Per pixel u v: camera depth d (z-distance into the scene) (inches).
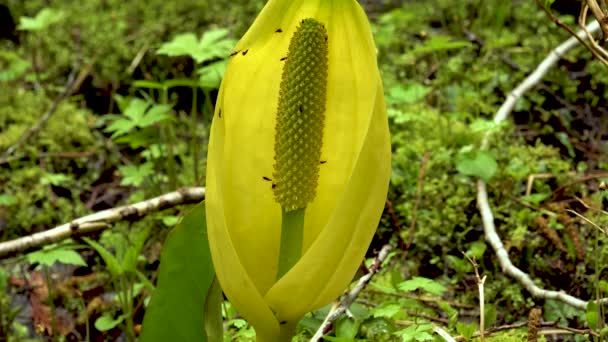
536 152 47.2
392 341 34.9
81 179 52.6
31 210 48.5
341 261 27.4
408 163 46.4
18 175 50.9
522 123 52.1
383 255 35.8
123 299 39.9
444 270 41.0
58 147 54.5
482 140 47.7
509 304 38.4
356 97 29.2
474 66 56.2
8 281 42.4
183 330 29.6
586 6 34.3
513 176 44.2
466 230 41.8
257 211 29.3
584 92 53.9
